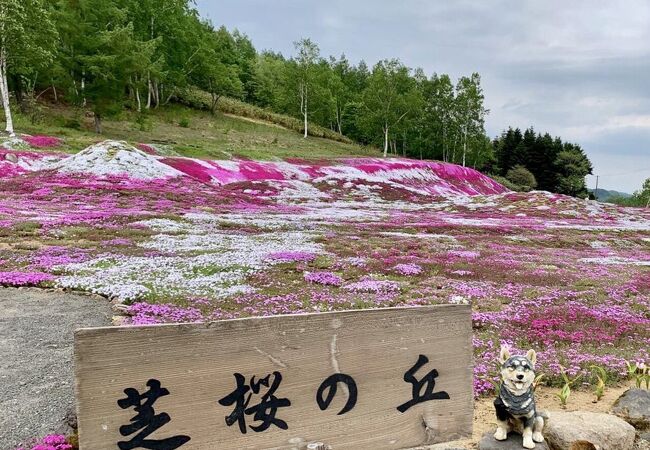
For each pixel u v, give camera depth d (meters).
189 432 3.26
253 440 3.41
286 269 13.89
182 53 73.31
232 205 30.88
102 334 3.05
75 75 54.50
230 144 58.41
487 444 4.45
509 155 107.44
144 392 3.15
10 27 38.00
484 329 9.16
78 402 3.01
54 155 36.53
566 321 9.59
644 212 42.38
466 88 83.31
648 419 5.21
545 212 38.75
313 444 3.55
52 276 11.63
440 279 13.59
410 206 40.75
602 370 6.47
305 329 3.54
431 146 87.88
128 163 35.75
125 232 18.19
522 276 14.33
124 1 67.50
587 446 4.54
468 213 37.81
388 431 3.77
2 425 5.20
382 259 16.12
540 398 6.11
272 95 101.50
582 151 117.81
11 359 7.07
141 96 72.25
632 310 10.91
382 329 3.76
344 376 3.64
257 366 3.42
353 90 114.31
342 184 47.12
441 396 3.93
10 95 50.12
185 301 10.12
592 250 22.92
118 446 3.09
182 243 17.11
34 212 21.31
